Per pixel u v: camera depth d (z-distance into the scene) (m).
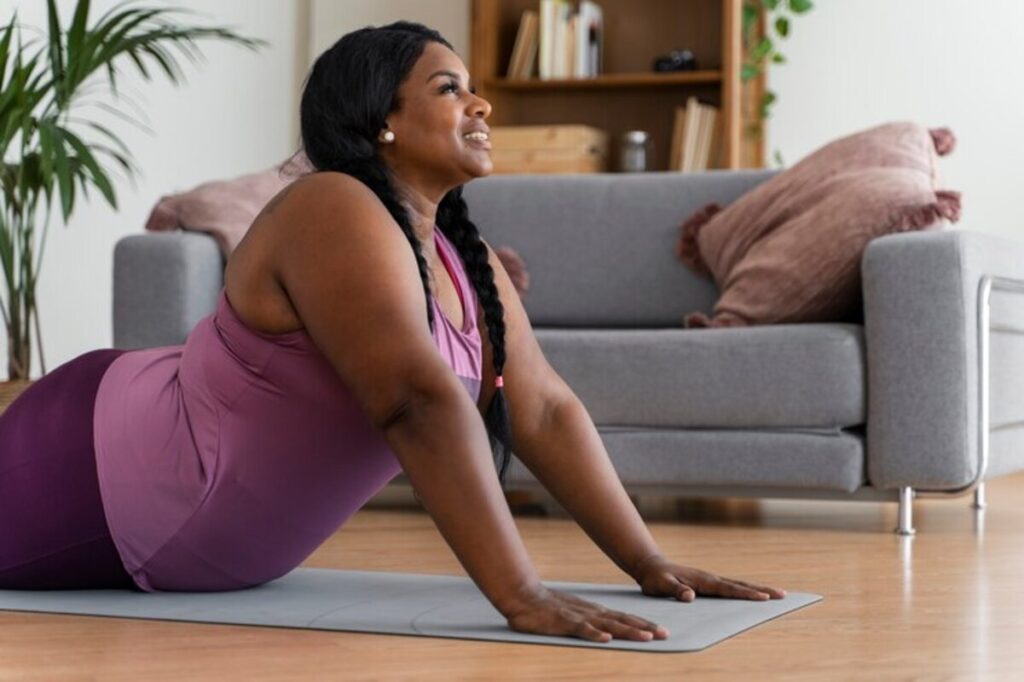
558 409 2.64
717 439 4.23
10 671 1.95
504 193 5.32
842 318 4.58
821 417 4.12
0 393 4.12
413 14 7.27
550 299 5.22
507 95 7.16
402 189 2.46
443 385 2.18
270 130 7.02
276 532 2.59
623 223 5.18
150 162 6.29
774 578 3.00
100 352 2.72
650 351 4.29
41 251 4.70
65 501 2.58
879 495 4.12
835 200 4.59
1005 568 3.18
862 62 6.93
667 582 2.59
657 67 6.88
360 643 2.16
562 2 7.02
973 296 4.04
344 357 2.23
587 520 2.64
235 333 2.43
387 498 4.94
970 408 4.02
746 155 6.94
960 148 6.82
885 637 2.25
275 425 2.45
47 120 4.54
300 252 2.29
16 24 5.57
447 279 2.51
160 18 6.30
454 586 2.77
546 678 1.90
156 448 2.54
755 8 6.93
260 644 2.16
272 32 7.02
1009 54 6.75
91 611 2.44
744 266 4.70
